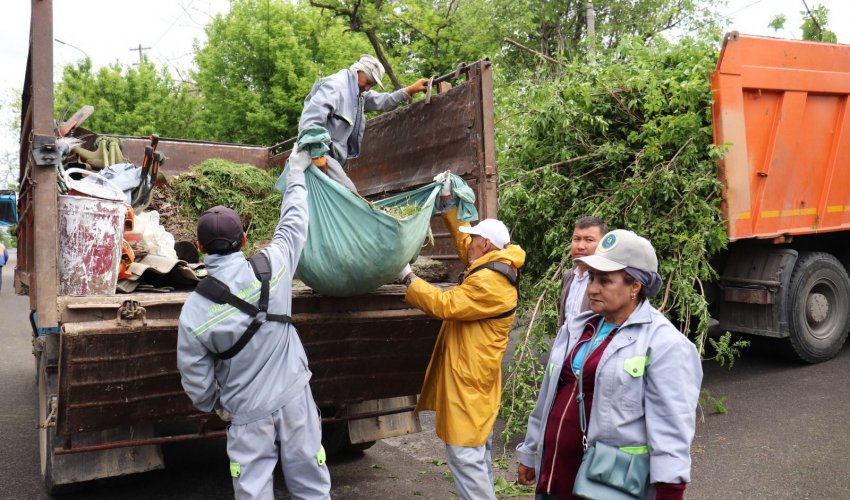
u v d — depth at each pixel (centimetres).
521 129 622
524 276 627
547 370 272
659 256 573
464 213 400
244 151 808
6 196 1003
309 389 317
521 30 1530
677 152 566
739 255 689
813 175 674
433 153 452
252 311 291
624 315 248
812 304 700
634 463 232
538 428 278
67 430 331
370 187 531
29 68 411
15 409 664
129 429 370
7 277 2395
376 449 550
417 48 1556
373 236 336
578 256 355
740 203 593
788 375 686
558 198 604
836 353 740
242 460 296
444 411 365
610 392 238
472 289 349
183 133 2131
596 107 600
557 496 257
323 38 1692
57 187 333
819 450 489
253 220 567
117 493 447
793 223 665
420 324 394
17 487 453
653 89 569
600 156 599
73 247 336
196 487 461
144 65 2170
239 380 295
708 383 676
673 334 237
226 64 1694
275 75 1634
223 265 292
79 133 731
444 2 1617
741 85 589
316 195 341
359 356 392
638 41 623
